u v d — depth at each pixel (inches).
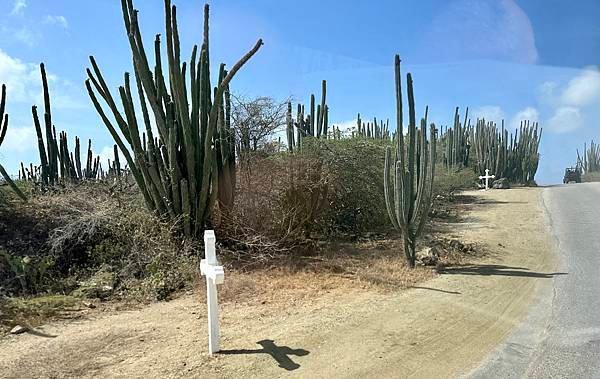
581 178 2126.0
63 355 205.0
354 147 460.1
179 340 218.5
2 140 401.4
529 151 1433.3
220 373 189.2
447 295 281.9
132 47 349.1
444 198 665.0
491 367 194.5
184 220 358.0
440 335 225.5
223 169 383.6
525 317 247.3
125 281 301.6
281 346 211.9
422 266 347.9
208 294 205.3
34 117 447.2
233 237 378.9
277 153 431.5
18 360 200.5
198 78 366.9
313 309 257.9
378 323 238.5
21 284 289.4
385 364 197.3
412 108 343.9
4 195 370.3
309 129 526.6
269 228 385.4
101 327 235.6
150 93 355.3
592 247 400.8
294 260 362.0
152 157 358.9
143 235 331.0
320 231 438.0
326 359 200.7
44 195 392.5
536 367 193.6
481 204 711.7
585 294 280.1
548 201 721.0
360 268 339.0
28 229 346.6
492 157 1212.5
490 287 297.4
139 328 233.1
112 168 582.2
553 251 394.0
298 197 401.4
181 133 363.3
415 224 373.7
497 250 401.1
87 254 334.6
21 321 241.1
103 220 342.0
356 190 462.0
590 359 199.2
